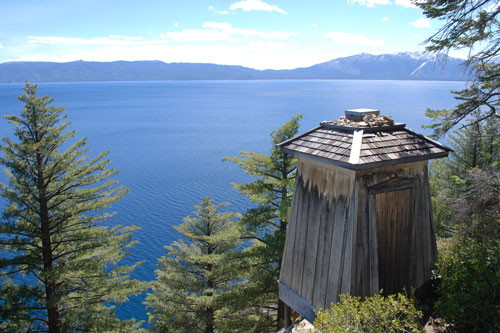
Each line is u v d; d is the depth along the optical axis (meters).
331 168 6.67
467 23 9.30
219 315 15.67
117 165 74.50
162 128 127.69
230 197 53.19
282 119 149.88
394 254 6.72
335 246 6.53
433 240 7.29
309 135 7.80
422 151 6.60
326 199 6.80
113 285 14.59
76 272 13.48
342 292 6.30
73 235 14.18
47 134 14.08
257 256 13.27
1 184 13.45
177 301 17.41
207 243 18.08
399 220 6.75
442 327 6.19
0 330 12.89
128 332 14.91
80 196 14.66
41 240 14.31
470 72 10.00
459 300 5.62
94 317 14.25
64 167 13.99
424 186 7.04
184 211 48.19
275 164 13.39
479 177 9.16
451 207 9.91
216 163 75.94
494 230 7.60
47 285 13.35
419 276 7.12
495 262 6.15
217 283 17.56
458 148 17.89
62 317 14.09
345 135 6.98
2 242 13.23
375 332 4.73
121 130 122.44
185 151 88.31
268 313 16.38
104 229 15.80
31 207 13.67
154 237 40.50
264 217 13.62
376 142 6.60
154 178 64.69
